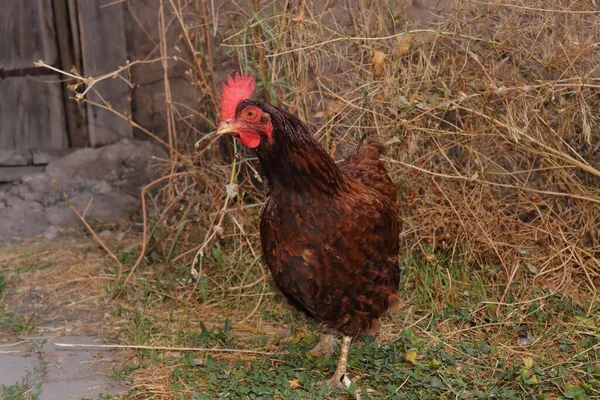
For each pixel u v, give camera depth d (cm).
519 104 196
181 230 211
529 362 168
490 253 199
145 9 248
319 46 197
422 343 177
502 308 188
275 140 152
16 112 269
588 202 199
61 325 190
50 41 261
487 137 202
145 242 206
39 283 209
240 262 204
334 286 158
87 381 169
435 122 203
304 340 181
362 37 203
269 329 188
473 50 202
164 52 215
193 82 205
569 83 196
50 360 176
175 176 215
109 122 262
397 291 166
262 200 211
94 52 258
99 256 222
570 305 187
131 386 167
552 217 199
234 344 180
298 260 157
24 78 266
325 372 171
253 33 204
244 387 165
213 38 224
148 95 256
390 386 164
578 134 201
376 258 159
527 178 198
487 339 181
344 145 205
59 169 253
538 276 194
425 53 203
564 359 173
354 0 209
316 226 155
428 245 202
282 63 204
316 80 203
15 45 263
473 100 198
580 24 197
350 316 162
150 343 182
